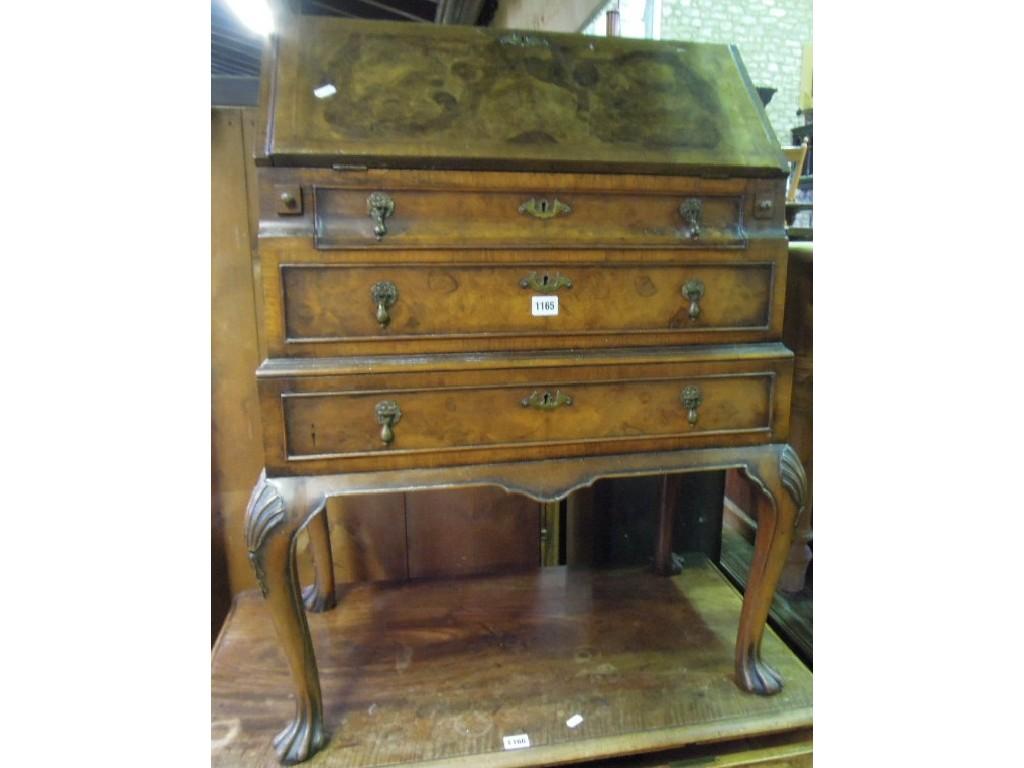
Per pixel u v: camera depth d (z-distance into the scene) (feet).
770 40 8.65
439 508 4.89
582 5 4.80
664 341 3.16
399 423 2.93
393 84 2.96
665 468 3.23
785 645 4.15
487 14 8.21
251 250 4.37
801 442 4.48
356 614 4.40
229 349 4.50
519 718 3.46
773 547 3.45
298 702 3.21
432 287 2.88
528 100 3.05
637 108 3.15
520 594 4.67
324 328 2.83
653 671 3.84
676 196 3.06
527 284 2.96
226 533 4.75
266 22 8.82
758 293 3.22
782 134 8.96
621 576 4.93
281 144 2.67
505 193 2.89
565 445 3.11
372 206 2.77
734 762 3.41
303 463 2.89
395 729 3.37
